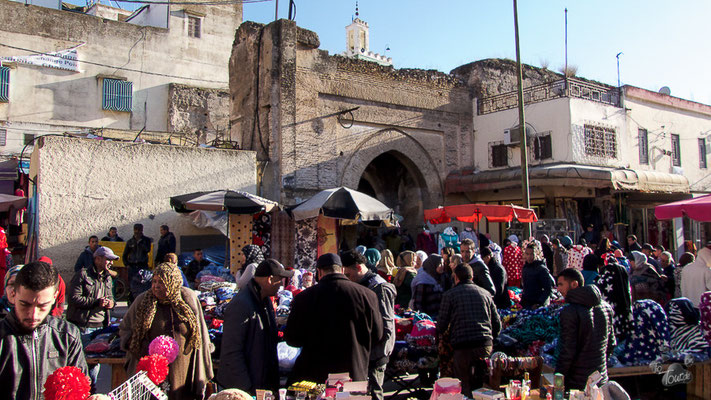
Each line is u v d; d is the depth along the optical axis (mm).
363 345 3926
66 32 22828
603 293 5555
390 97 16906
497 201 18109
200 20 26562
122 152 11969
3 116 21031
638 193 18797
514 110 17703
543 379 3768
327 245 11680
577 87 17828
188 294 3754
